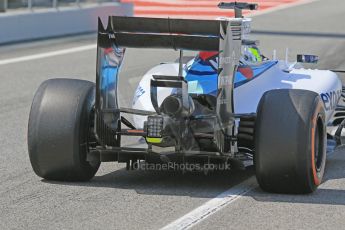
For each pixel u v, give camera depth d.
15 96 43.34
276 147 22.31
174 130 22.50
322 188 24.45
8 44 67.88
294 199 23.03
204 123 23.55
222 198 23.17
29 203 22.61
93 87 24.66
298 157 22.25
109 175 26.27
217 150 23.50
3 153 30.12
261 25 82.00
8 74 51.56
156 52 63.06
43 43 69.25
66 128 23.50
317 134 23.81
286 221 20.83
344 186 24.81
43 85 24.47
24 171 26.89
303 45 66.19
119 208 22.05
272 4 106.12
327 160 29.12
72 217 21.17
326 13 94.81
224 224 20.55
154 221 20.80
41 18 73.00
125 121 25.42
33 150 23.84
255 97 25.61
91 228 20.19
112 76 24.08
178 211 21.77
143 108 25.58
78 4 79.06
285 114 22.44
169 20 22.08
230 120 23.23
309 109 22.47
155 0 104.69
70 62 57.84
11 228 20.20
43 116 23.66
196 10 95.06
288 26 81.19
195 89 24.59
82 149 23.83
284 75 28.23
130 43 23.38
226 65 22.45
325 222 20.77
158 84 22.80
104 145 23.69
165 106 22.58
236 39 23.14
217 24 21.78
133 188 24.38
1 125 35.69
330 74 30.22
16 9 71.62
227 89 22.78
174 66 27.27
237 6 27.28
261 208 22.05
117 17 22.58
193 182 25.28
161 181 25.41
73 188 24.28
